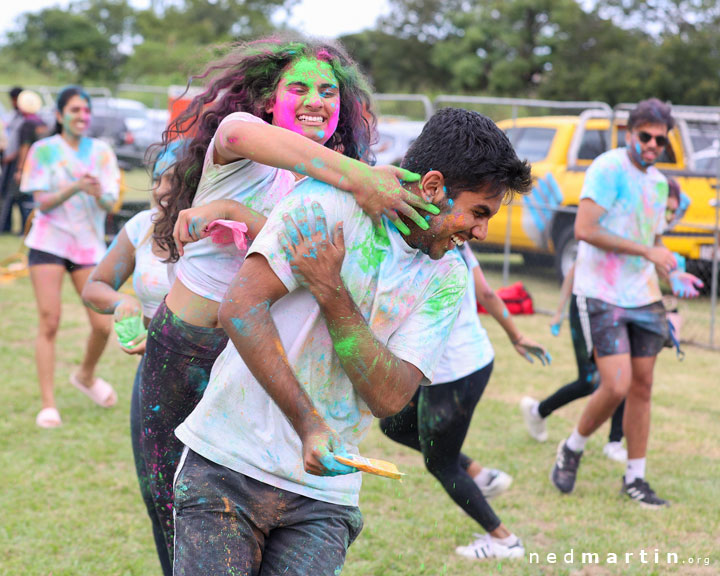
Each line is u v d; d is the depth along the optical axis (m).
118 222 9.16
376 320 1.88
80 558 3.60
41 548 3.67
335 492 1.98
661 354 7.75
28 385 6.07
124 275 3.01
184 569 1.86
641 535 3.97
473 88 47.22
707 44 34.41
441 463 3.62
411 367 1.90
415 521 4.08
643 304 4.30
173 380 2.32
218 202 2.16
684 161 10.38
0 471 4.46
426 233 1.89
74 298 9.43
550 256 10.34
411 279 1.91
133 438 2.88
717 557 3.74
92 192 4.97
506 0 45.94
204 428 1.94
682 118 10.34
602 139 9.88
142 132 15.45
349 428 1.95
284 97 2.22
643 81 34.94
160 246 2.46
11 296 9.23
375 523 4.05
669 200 5.36
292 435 1.91
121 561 3.60
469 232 1.89
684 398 6.28
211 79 2.34
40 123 12.45
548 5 43.31
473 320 3.57
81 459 4.72
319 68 2.23
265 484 1.91
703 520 4.14
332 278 1.77
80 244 5.23
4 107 21.61
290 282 1.79
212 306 2.24
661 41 39.19
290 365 1.83
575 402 6.23
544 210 10.01
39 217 5.17
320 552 1.91
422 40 55.25
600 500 4.40
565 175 9.82
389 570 3.60
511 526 4.04
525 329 8.53
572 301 4.50
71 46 71.38
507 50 45.94
